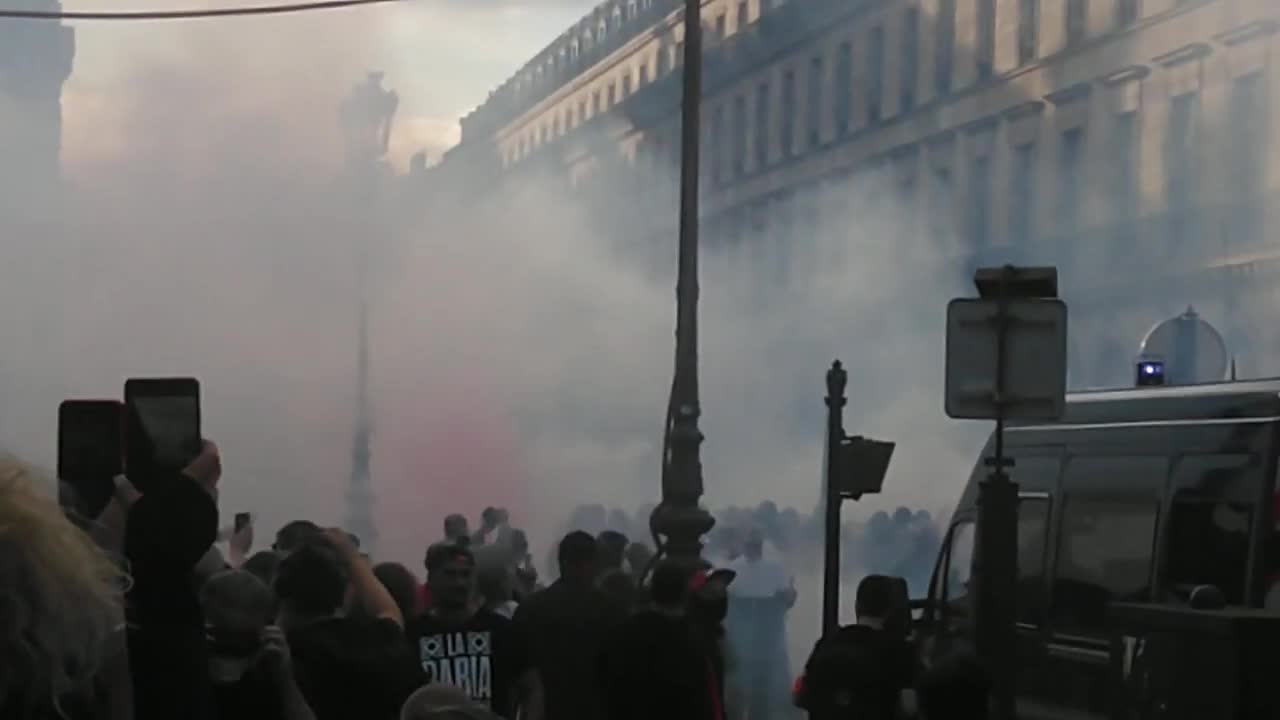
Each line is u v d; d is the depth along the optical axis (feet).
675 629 27.91
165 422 13.82
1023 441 39.68
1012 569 30.55
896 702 30.40
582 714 28.94
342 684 21.66
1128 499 35.68
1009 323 31.42
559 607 28.99
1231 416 33.19
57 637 8.68
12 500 8.69
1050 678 37.47
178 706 12.47
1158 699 24.17
